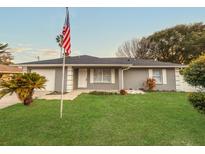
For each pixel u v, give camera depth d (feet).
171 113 24.88
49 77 57.00
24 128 18.26
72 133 16.84
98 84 59.72
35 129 17.95
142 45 134.62
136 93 49.75
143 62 63.98
